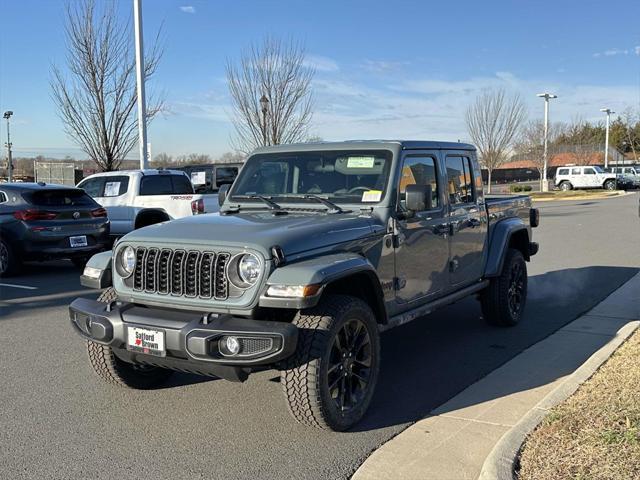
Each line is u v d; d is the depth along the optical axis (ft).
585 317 25.66
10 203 35.83
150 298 14.32
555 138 203.51
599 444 12.14
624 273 36.32
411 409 15.80
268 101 73.97
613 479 10.82
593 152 215.10
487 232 22.53
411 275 17.54
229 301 13.39
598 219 74.49
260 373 18.75
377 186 16.85
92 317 14.43
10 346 21.74
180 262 13.91
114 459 13.08
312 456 13.14
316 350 13.28
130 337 13.85
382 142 17.56
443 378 18.31
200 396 16.80
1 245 36.01
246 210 17.92
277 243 13.44
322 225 14.88
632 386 15.26
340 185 17.49
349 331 14.46
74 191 37.83
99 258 15.64
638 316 25.64
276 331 12.50
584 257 43.14
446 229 19.34
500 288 23.34
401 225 16.99
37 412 15.67
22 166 153.38
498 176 225.97
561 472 11.26
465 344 21.99
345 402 14.49
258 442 13.85
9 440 14.03
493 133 137.28
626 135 225.35
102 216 38.47
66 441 13.97
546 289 32.07
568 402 14.65
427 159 18.71
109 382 16.81
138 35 54.80
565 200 120.57
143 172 43.62
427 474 12.21
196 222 15.44
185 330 12.95
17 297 30.55
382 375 18.63
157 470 12.59
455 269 20.15
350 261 14.08
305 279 12.81
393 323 16.57
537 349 21.02
